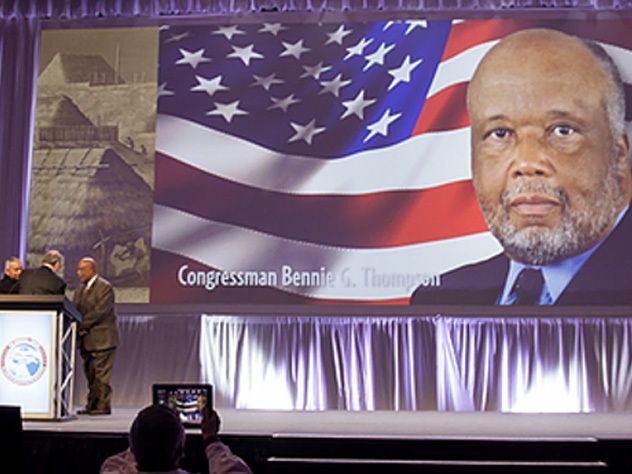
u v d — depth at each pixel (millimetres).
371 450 5305
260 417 7668
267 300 9688
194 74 10070
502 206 9617
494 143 9703
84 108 10109
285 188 9828
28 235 9969
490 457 5246
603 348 9398
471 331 9547
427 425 6574
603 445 5223
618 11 9773
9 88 10156
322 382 9578
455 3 9852
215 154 9945
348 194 9766
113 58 10164
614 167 9578
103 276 9844
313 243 9719
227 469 3213
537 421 7301
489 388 9445
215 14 10078
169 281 9781
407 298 9578
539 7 9836
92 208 9969
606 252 9492
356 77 9938
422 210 9680
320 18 10039
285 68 10000
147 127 10031
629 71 9688
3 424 4477
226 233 9805
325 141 9859
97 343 7680
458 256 9602
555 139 9641
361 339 9609
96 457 5355
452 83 9836
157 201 9906
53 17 10227
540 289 9500
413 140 9781
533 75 9750
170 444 3064
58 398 6270
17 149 10086
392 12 9984
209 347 9727
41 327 6309
